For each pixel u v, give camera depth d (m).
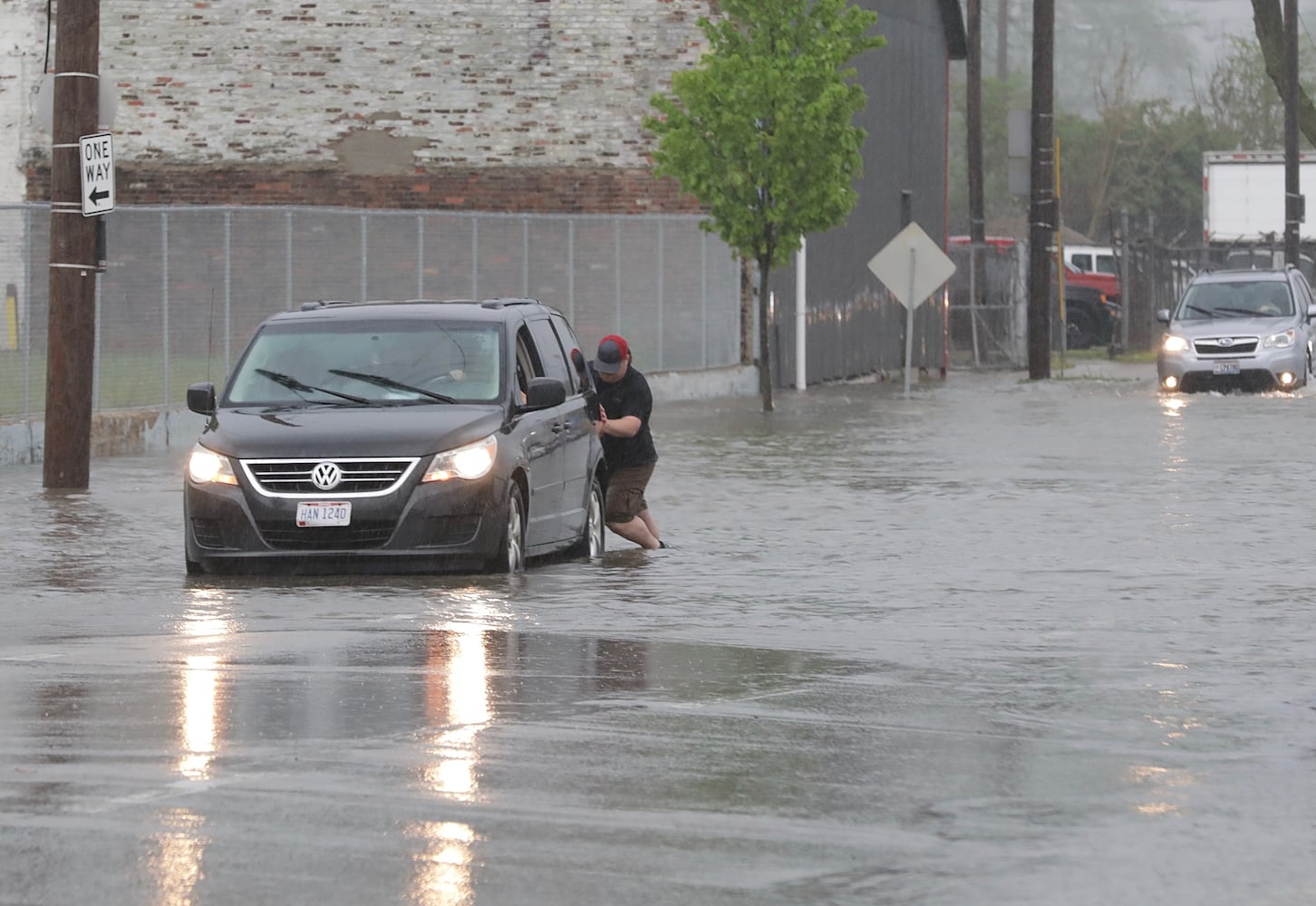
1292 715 23.31
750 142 86.56
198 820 18.23
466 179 99.81
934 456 62.75
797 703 24.02
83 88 52.88
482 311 39.72
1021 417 79.94
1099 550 40.28
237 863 16.84
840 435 71.44
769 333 95.56
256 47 99.44
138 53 99.62
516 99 99.69
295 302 78.56
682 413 84.00
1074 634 29.56
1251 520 45.31
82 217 53.12
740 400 94.19
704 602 33.06
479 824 18.11
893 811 18.67
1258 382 95.25
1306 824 18.17
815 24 87.50
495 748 21.33
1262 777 20.05
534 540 37.91
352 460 35.44
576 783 19.73
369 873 16.55
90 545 41.44
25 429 61.66
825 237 105.69
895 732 22.30
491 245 88.44
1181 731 22.38
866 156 111.88
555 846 17.39
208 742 21.56
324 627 30.08
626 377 42.47
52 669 26.22
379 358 38.53
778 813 18.59
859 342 111.88
